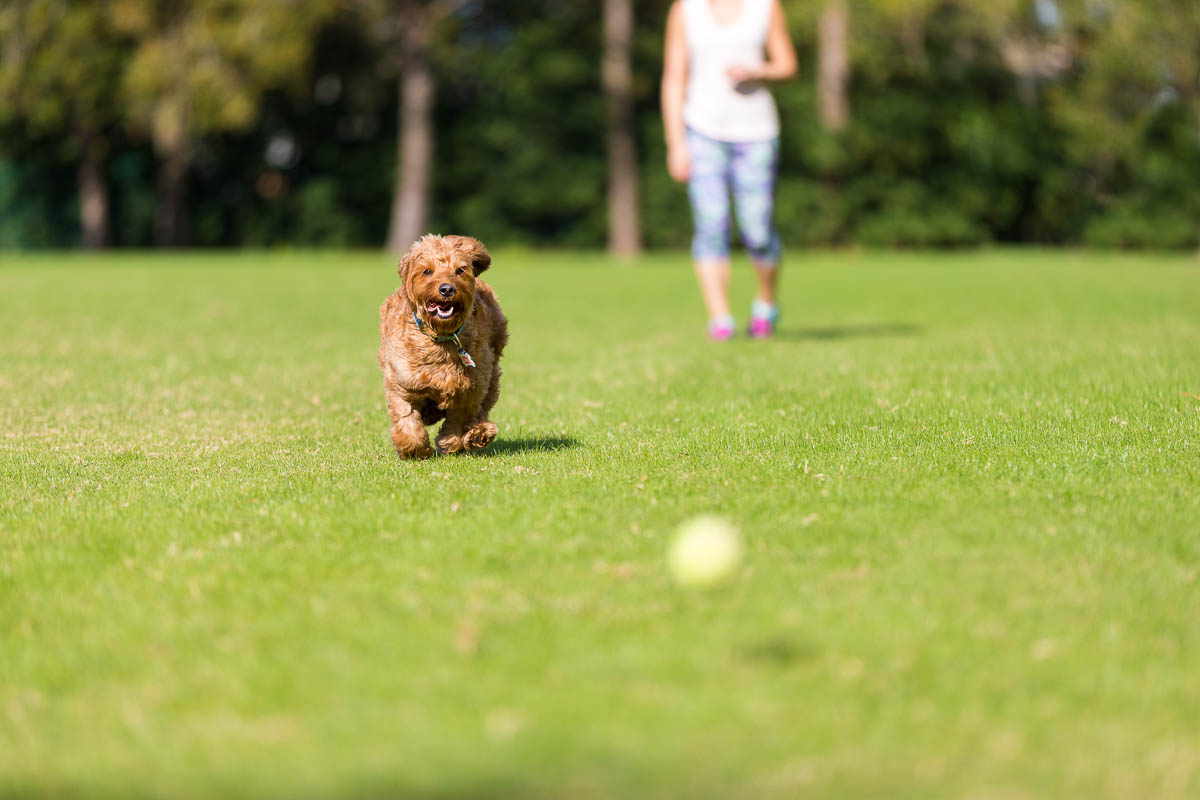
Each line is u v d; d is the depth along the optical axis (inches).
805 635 177.9
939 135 1875.0
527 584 201.2
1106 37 1733.5
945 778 138.7
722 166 587.8
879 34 1813.5
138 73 1557.6
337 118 1969.7
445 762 142.6
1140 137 1841.8
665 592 195.6
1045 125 1892.2
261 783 139.1
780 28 580.4
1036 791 136.4
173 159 1909.4
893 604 189.8
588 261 1587.1
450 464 297.4
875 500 251.6
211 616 190.4
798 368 472.1
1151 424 331.6
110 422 372.8
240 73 1569.9
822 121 1825.8
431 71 1823.3
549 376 461.7
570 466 291.3
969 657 170.2
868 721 151.8
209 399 418.3
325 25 1707.7
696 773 139.7
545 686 161.8
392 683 163.5
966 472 277.0
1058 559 211.6
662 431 336.8
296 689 162.7
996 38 1840.6
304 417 382.3
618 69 1696.6
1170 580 201.2
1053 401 373.4
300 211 1946.4
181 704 159.6
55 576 212.1
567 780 138.5
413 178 1669.5
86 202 1925.4
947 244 1872.5
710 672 165.5
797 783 137.6
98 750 148.3
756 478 274.2
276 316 738.2
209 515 249.8
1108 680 163.0
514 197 1910.7
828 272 1230.9
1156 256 1705.2
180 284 1024.9
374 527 237.1
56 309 772.0
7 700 163.2
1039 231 1959.9
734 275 1209.4
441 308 281.6
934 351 523.5
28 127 1817.2
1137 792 136.3
